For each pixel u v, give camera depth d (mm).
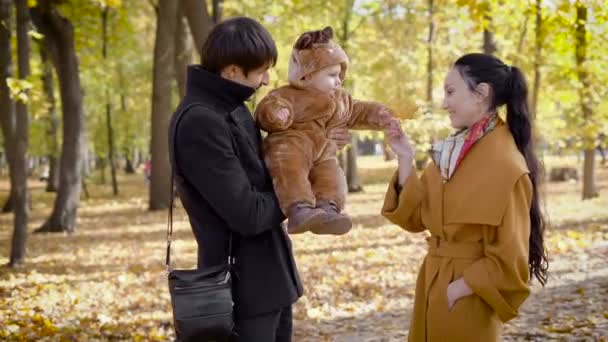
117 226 17141
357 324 6344
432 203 2881
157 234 15094
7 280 9375
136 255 11883
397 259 9906
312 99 2707
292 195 2543
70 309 7289
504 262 2678
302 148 2629
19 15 10125
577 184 25016
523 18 14766
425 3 21062
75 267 10570
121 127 32250
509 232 2684
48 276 9688
